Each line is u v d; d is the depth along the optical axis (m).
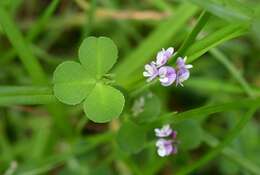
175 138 0.17
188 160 0.20
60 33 0.25
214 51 0.22
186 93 0.24
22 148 0.22
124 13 0.23
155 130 0.16
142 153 0.21
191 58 0.16
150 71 0.15
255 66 0.25
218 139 0.23
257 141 0.22
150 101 0.17
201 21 0.16
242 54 0.25
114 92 0.15
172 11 0.23
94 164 0.22
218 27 0.22
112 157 0.21
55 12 0.25
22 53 0.19
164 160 0.19
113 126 0.22
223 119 0.24
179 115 0.17
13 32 0.18
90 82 0.15
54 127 0.22
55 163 0.21
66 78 0.15
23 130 0.23
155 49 0.21
